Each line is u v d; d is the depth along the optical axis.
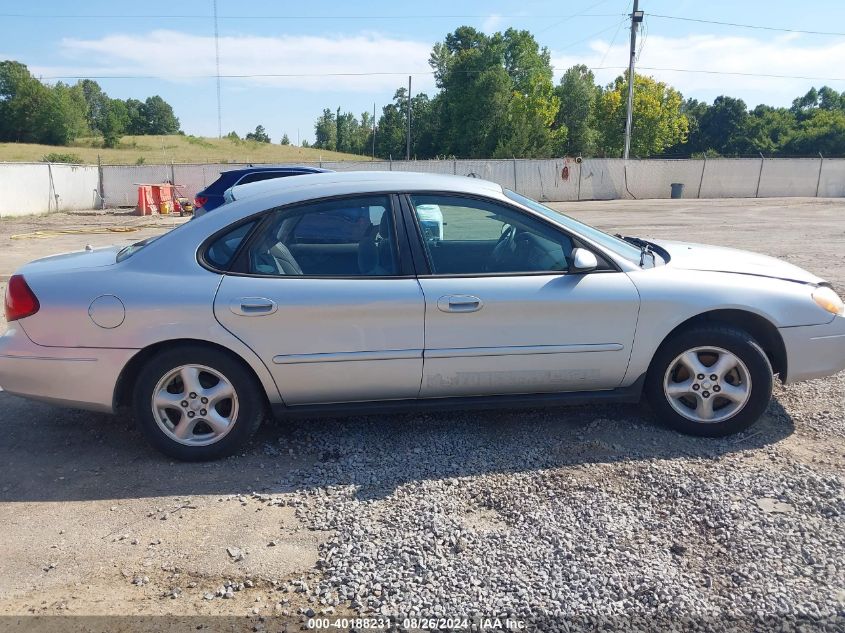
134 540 3.20
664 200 32.66
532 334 3.98
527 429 4.32
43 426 4.51
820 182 34.66
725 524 3.19
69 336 3.80
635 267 4.11
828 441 4.05
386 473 3.77
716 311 4.14
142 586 2.86
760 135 84.38
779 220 19.86
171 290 3.79
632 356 4.06
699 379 4.09
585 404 4.27
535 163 32.84
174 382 3.92
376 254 3.98
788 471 3.68
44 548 3.15
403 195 4.06
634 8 33.00
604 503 3.40
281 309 3.79
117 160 63.22
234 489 3.66
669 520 3.25
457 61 66.94
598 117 68.69
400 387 4.00
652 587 2.78
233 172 12.14
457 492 3.56
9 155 61.88
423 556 3.01
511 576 2.87
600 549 3.04
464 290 3.90
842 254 11.59
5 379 3.89
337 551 3.06
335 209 4.01
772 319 4.08
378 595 2.78
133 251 4.15
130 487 3.70
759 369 4.03
